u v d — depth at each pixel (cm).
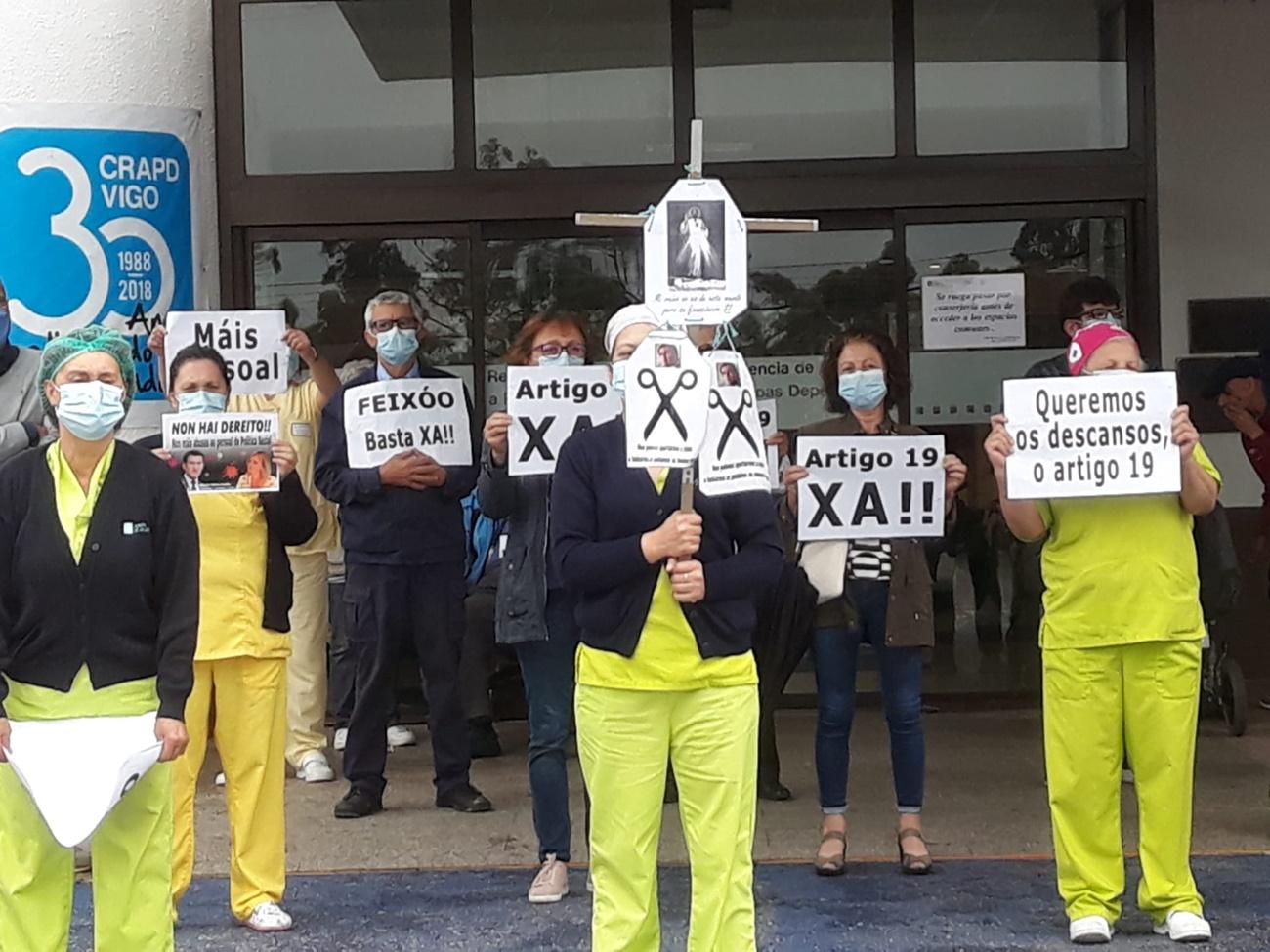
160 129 755
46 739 436
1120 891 527
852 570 591
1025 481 505
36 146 718
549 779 579
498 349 850
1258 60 930
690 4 840
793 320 861
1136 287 834
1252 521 938
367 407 664
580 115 843
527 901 581
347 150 835
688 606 435
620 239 849
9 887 446
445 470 676
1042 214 837
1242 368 937
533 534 572
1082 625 518
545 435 566
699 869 440
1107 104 841
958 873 603
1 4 720
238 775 552
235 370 617
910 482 580
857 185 838
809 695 893
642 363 430
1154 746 520
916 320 855
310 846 656
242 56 827
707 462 436
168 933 459
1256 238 936
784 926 547
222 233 823
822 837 622
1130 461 502
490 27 839
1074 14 839
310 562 774
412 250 841
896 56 839
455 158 836
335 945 539
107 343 452
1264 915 546
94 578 441
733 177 841
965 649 887
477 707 795
